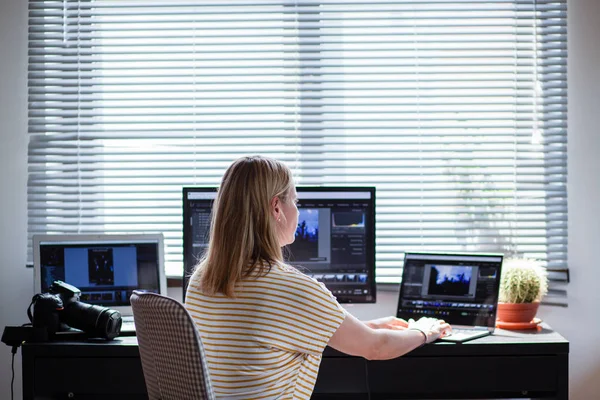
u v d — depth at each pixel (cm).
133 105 311
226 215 164
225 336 157
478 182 307
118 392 238
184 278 274
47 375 239
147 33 313
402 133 309
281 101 312
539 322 266
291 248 274
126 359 238
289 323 158
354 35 307
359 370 240
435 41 307
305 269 275
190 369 145
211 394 146
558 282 302
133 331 252
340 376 240
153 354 158
